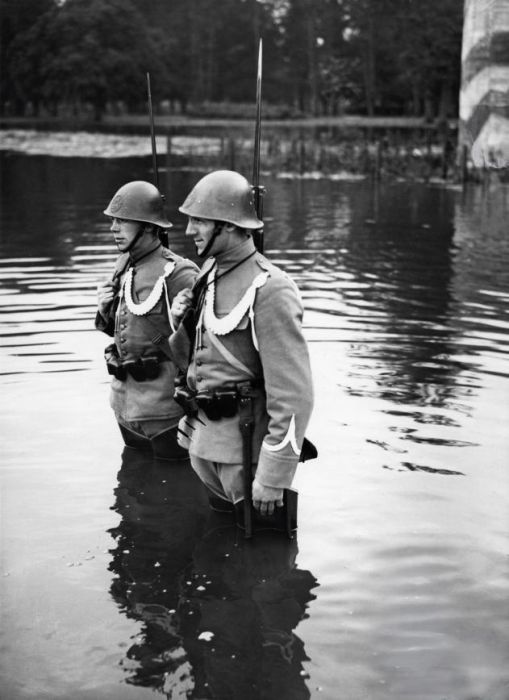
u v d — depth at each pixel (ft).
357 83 271.49
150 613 10.69
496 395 18.25
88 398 18.17
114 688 9.31
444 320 24.81
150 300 15.12
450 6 185.47
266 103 304.30
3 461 15.12
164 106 335.06
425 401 17.89
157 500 13.93
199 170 96.27
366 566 11.74
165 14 308.19
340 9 275.39
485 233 45.01
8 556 12.03
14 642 10.10
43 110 324.60
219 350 12.73
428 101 220.64
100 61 268.41
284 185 77.56
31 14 292.81
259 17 295.89
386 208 57.82
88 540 12.53
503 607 10.71
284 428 12.16
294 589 11.19
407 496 13.74
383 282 30.89
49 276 31.09
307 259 36.24
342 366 20.27
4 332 23.06
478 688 9.22
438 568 11.64
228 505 13.42
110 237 41.63
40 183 78.33
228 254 12.82
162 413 15.23
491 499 13.60
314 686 9.29
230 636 10.20
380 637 10.13
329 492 13.88
